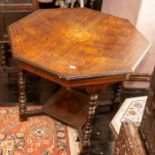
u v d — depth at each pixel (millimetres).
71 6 2322
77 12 1910
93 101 1489
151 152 755
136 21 1927
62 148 1707
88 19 1831
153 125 742
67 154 1675
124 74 1396
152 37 1993
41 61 1393
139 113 1703
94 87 1424
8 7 1922
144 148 801
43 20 1766
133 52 1522
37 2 1971
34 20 1756
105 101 2018
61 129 1833
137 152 802
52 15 1836
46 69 1348
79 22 1784
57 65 1373
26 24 1704
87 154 1695
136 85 2238
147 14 1880
